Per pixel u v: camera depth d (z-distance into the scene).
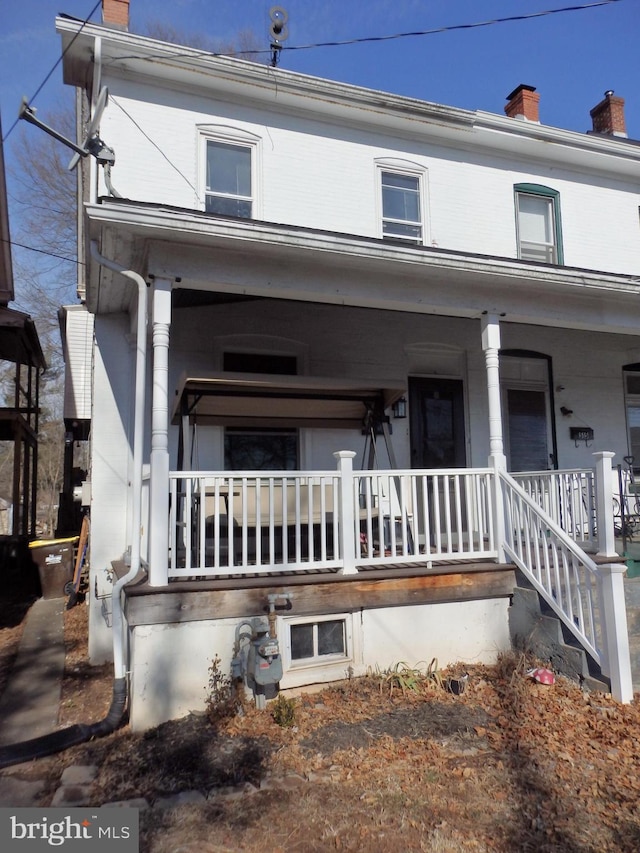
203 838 3.27
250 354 7.74
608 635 4.81
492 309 6.70
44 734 4.78
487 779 3.79
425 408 8.58
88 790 3.82
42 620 8.52
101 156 5.81
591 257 9.57
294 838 3.25
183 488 5.94
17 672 6.34
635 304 7.40
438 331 8.61
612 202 9.87
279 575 5.32
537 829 3.29
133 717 4.66
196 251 5.50
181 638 4.86
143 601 4.77
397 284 6.34
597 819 3.38
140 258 5.64
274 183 7.86
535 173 9.41
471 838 3.21
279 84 7.74
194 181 7.43
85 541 10.03
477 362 8.87
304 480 6.87
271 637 4.89
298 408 6.97
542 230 9.44
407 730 4.44
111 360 7.29
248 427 7.68
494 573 5.87
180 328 7.37
